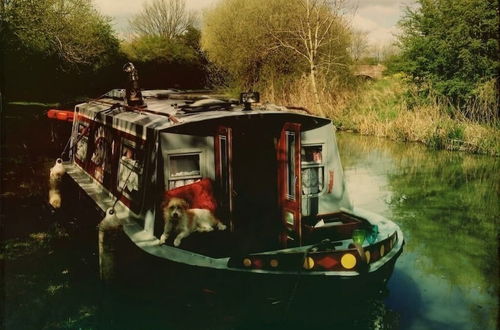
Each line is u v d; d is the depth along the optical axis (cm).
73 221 793
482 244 717
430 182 1092
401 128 1661
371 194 998
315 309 491
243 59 2445
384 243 512
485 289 570
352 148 1505
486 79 1652
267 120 569
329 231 552
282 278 475
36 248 682
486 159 1343
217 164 543
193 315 493
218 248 527
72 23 2008
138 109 682
